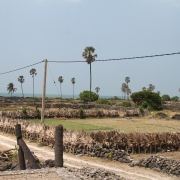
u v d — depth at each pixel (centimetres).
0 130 3319
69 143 2194
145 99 6781
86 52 8119
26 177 1077
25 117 4756
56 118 4997
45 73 2908
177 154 2222
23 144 1346
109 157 1978
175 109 6519
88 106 6988
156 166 1716
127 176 1579
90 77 8462
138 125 4228
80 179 1088
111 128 3762
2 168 1501
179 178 1550
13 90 14762
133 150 2195
